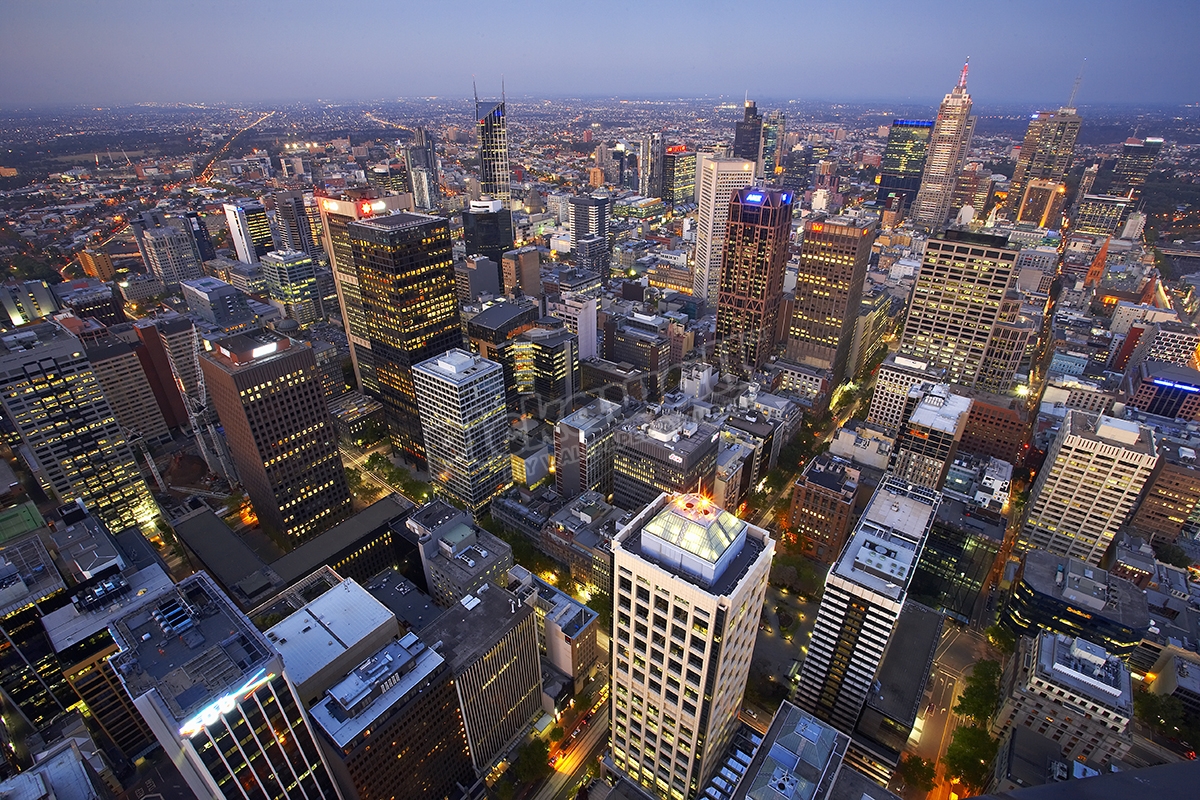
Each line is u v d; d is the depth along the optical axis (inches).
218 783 5128.0
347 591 7470.5
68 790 5418.3
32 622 7785.4
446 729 6953.7
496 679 7465.6
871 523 7677.2
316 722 6048.2
